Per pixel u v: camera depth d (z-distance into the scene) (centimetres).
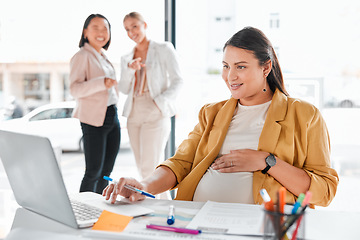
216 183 128
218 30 318
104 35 250
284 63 304
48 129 341
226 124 142
